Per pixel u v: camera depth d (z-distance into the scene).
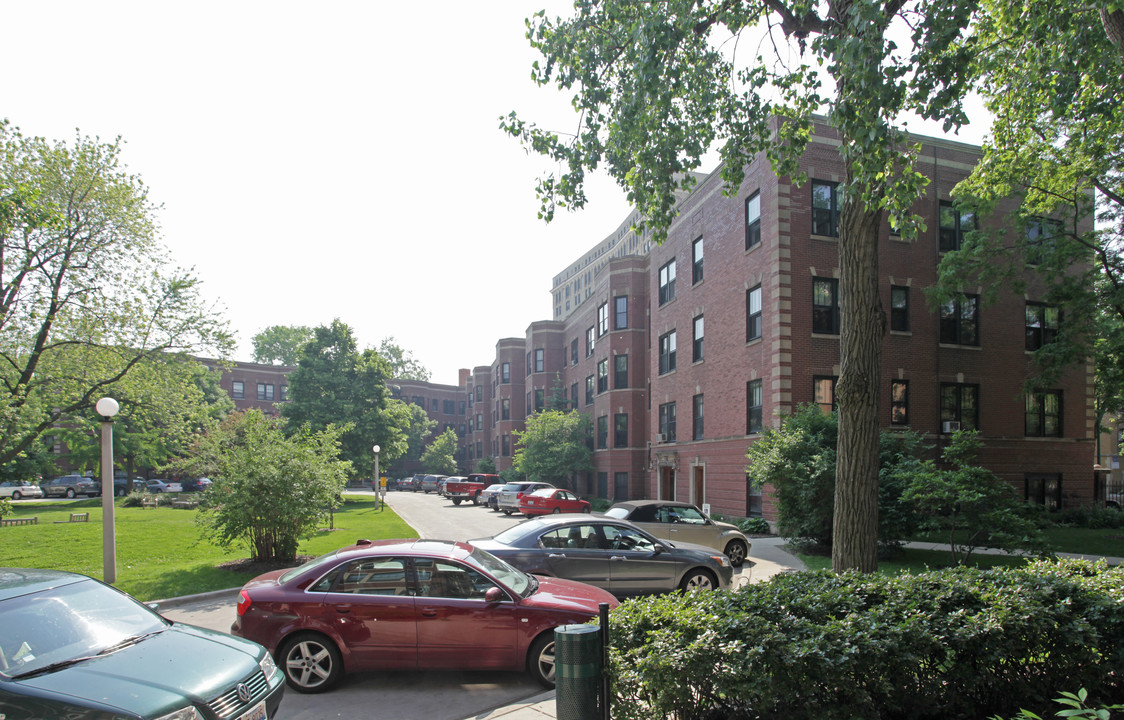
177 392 22.75
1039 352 19.81
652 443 30.17
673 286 29.11
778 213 20.38
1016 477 22.67
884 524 14.41
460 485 36.84
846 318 7.87
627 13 9.02
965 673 4.51
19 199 16.53
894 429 21.00
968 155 22.78
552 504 24.56
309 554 14.28
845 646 4.21
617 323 35.72
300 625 6.43
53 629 4.75
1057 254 18.64
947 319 22.31
